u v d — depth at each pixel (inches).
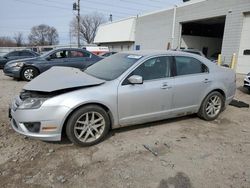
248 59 660.1
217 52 1081.4
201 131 178.2
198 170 125.6
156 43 1109.1
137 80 151.9
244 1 658.2
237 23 685.3
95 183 113.1
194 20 873.5
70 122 139.9
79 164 128.4
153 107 167.6
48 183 112.3
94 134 150.9
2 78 433.4
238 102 266.7
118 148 147.0
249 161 135.9
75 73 165.8
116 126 158.7
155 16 1098.7
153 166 128.2
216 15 764.6
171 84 172.2
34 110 133.3
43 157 134.5
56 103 134.8
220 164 132.0
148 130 175.8
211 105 199.8
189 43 1037.8
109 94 148.4
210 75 195.3
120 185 112.0
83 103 139.7
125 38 1352.1
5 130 167.5
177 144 154.9
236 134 175.0
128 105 156.7
